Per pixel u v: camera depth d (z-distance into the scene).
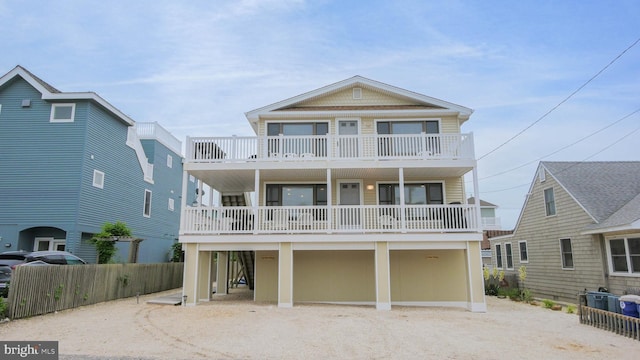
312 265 15.69
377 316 11.72
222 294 18.50
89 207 18.16
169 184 28.41
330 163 14.45
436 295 15.29
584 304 11.84
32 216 17.12
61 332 8.86
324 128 16.80
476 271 13.46
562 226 18.16
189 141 14.77
